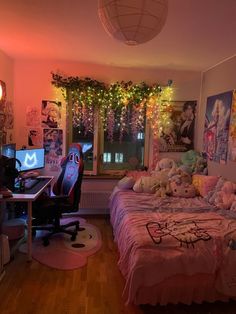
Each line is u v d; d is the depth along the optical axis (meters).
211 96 3.97
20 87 4.10
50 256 3.00
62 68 4.13
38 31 2.76
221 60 3.63
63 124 4.25
